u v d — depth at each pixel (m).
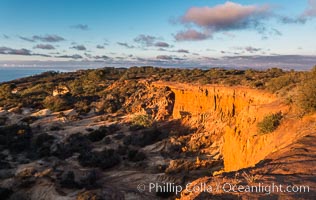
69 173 38.84
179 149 51.47
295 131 17.91
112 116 77.06
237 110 52.44
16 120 77.19
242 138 24.06
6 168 46.88
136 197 35.06
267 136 20.33
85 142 60.03
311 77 24.55
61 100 87.81
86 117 79.31
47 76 166.62
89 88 106.44
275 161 11.72
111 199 34.16
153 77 99.75
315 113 18.62
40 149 56.12
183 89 69.56
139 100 81.38
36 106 89.94
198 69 112.50
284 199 7.92
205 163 41.66
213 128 54.28
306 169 10.34
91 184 37.75
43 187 35.97
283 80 43.28
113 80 117.56
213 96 58.66
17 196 35.00
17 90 121.69
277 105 23.45
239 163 23.47
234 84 60.59
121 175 42.91
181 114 64.88
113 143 59.12
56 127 70.19
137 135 61.38
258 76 67.88
